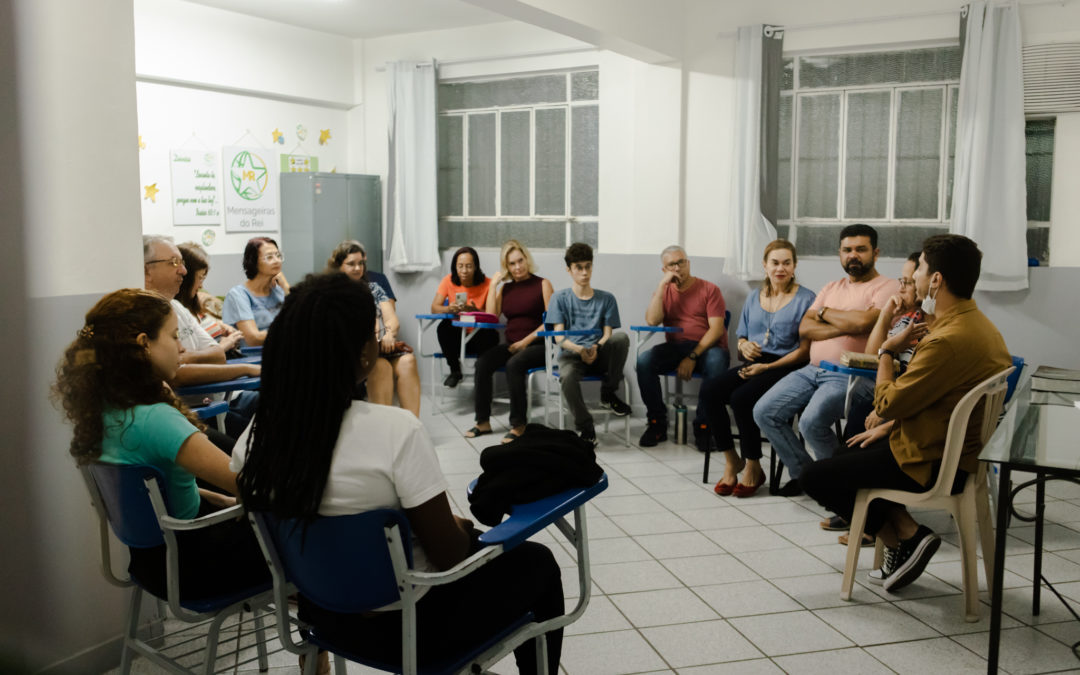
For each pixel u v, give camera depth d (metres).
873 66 5.21
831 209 5.39
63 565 2.36
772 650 2.54
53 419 2.33
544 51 6.11
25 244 2.26
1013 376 3.29
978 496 2.85
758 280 5.46
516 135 6.40
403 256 6.69
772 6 5.33
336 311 1.50
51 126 2.31
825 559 3.29
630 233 5.94
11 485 2.25
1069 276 4.73
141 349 1.91
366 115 6.94
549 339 4.97
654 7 5.19
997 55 4.73
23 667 2.27
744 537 3.53
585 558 1.77
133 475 1.84
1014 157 4.71
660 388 5.08
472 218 6.65
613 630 2.68
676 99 5.60
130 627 2.12
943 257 2.66
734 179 5.42
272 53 6.30
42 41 2.28
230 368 2.72
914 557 2.85
